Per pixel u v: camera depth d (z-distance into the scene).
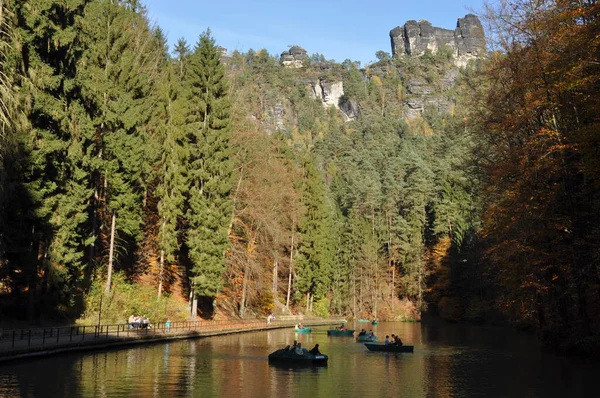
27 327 34.56
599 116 25.94
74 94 37.75
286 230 74.38
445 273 94.00
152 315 47.72
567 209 31.27
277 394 21.06
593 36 25.66
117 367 26.33
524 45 33.56
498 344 47.50
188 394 20.39
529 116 31.91
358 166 165.00
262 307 71.50
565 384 24.25
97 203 45.19
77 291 41.62
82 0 38.09
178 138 51.47
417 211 110.69
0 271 32.91
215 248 50.75
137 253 55.19
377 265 104.19
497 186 35.34
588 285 31.58
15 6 30.61
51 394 19.03
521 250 31.88
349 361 33.94
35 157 32.12
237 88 74.75
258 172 61.62
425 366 31.36
